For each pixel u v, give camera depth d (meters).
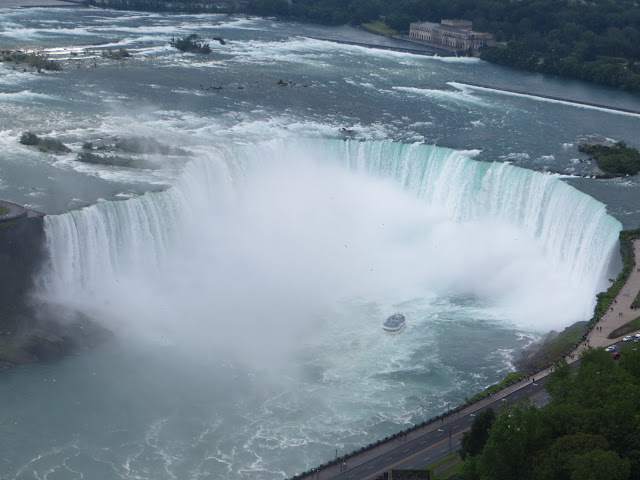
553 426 144.88
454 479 148.50
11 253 199.25
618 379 153.88
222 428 173.12
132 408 177.38
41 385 182.38
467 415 172.75
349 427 174.25
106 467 161.12
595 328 191.88
